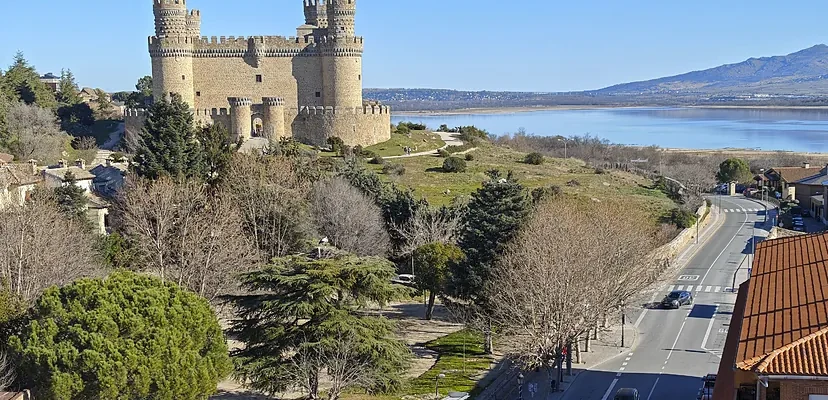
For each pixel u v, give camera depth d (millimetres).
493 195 75250
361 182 109250
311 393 55125
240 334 55406
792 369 29828
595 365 66812
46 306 49781
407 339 74062
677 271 101438
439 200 122250
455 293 74875
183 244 78688
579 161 181125
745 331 34812
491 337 71438
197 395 50719
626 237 79438
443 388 60156
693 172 181500
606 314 68812
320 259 55281
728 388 36344
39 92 178250
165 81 159500
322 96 166625
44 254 70875
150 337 49188
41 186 96250
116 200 103312
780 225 129625
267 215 93938
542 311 62344
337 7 162125
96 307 49375
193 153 104438
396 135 174000
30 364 47562
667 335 75188
